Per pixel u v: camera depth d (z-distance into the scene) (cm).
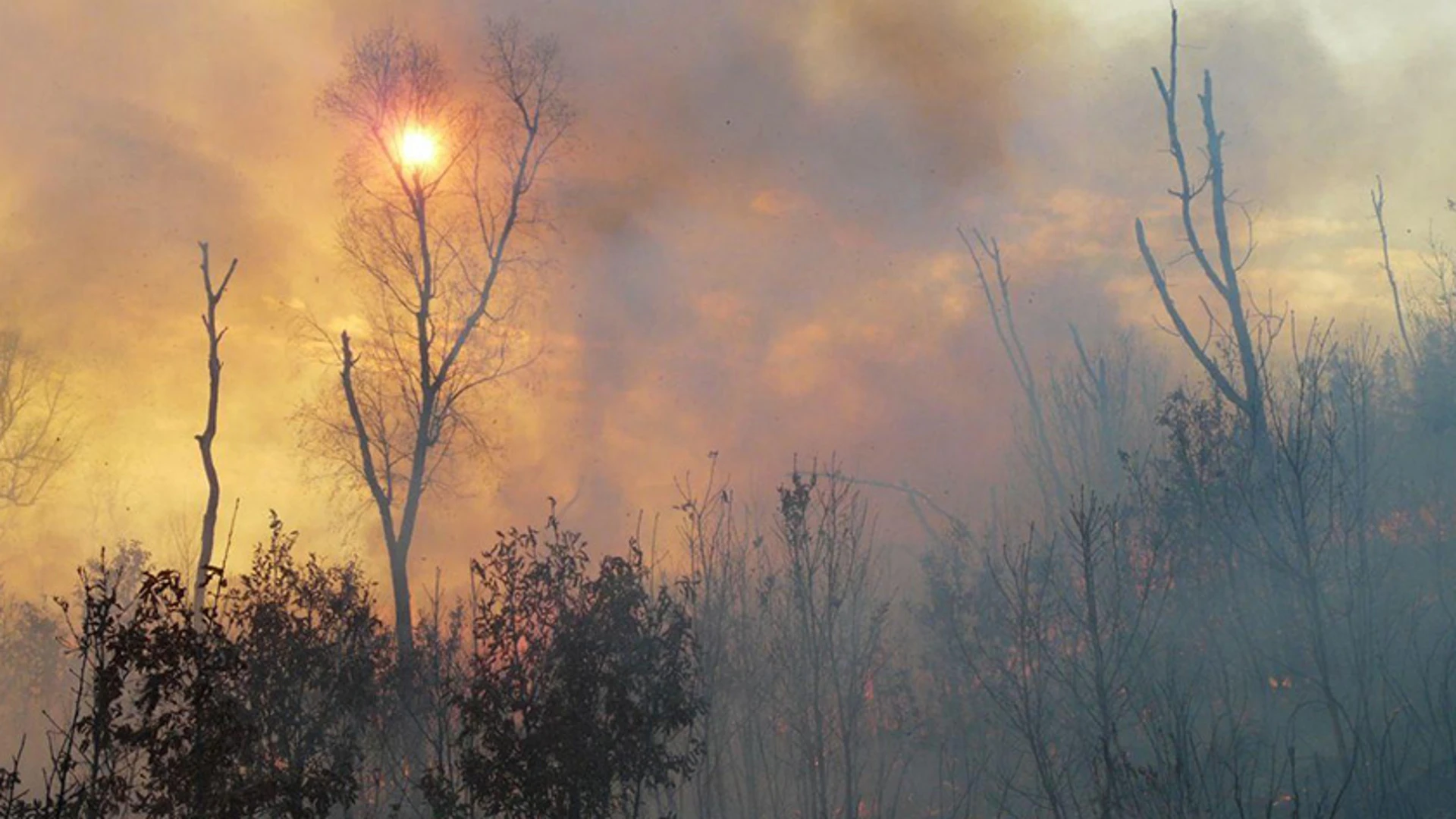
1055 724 2073
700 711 1741
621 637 1645
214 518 2805
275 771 1516
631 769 1605
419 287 3281
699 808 2048
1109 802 1656
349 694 1680
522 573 1681
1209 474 2073
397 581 3031
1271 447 2117
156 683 1327
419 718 1861
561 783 1548
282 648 1642
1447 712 1764
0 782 1258
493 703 1600
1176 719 1673
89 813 1277
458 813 1592
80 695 1324
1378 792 1794
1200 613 2064
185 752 1358
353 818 1808
